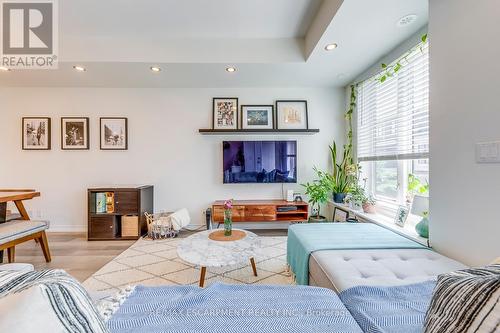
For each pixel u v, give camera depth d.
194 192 3.73
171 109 3.71
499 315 0.54
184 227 3.63
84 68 2.93
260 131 3.55
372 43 2.37
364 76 3.12
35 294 0.52
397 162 2.56
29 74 3.13
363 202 2.87
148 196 3.52
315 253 1.54
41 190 3.61
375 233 1.94
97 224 3.18
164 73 3.11
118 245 2.98
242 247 1.93
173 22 2.46
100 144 3.64
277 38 2.80
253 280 2.07
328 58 2.70
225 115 3.70
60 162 3.62
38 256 2.62
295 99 3.75
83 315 0.57
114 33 2.65
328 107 3.77
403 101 2.41
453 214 1.50
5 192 2.49
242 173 3.64
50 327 0.49
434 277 1.19
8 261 2.31
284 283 2.02
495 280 0.60
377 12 1.88
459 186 1.45
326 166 3.78
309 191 3.42
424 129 2.14
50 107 3.61
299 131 3.57
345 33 2.19
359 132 3.34
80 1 2.13
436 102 1.62
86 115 3.64
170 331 0.78
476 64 1.33
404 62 2.37
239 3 2.18
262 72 3.11
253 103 3.73
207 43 2.79
